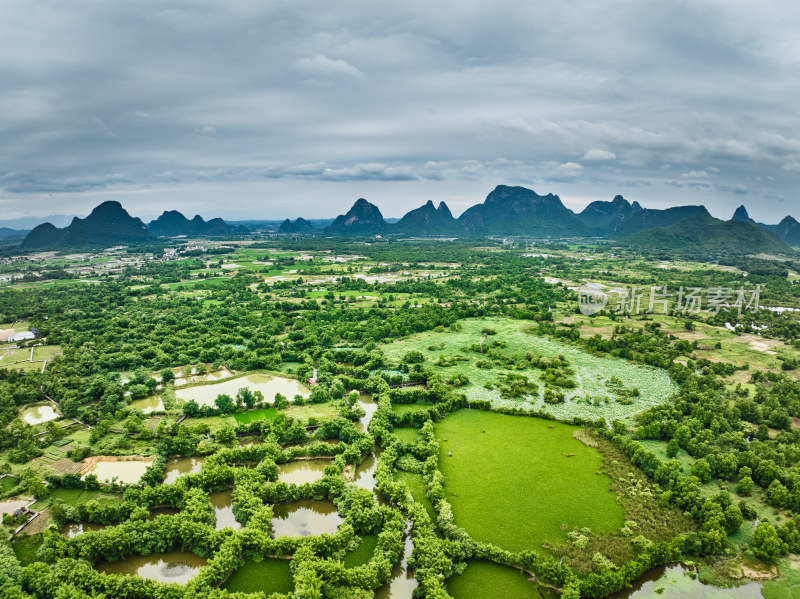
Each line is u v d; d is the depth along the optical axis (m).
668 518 111.88
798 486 114.19
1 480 125.75
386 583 96.31
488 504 118.25
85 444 143.00
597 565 97.81
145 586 90.00
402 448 139.50
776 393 169.75
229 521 112.75
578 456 139.38
